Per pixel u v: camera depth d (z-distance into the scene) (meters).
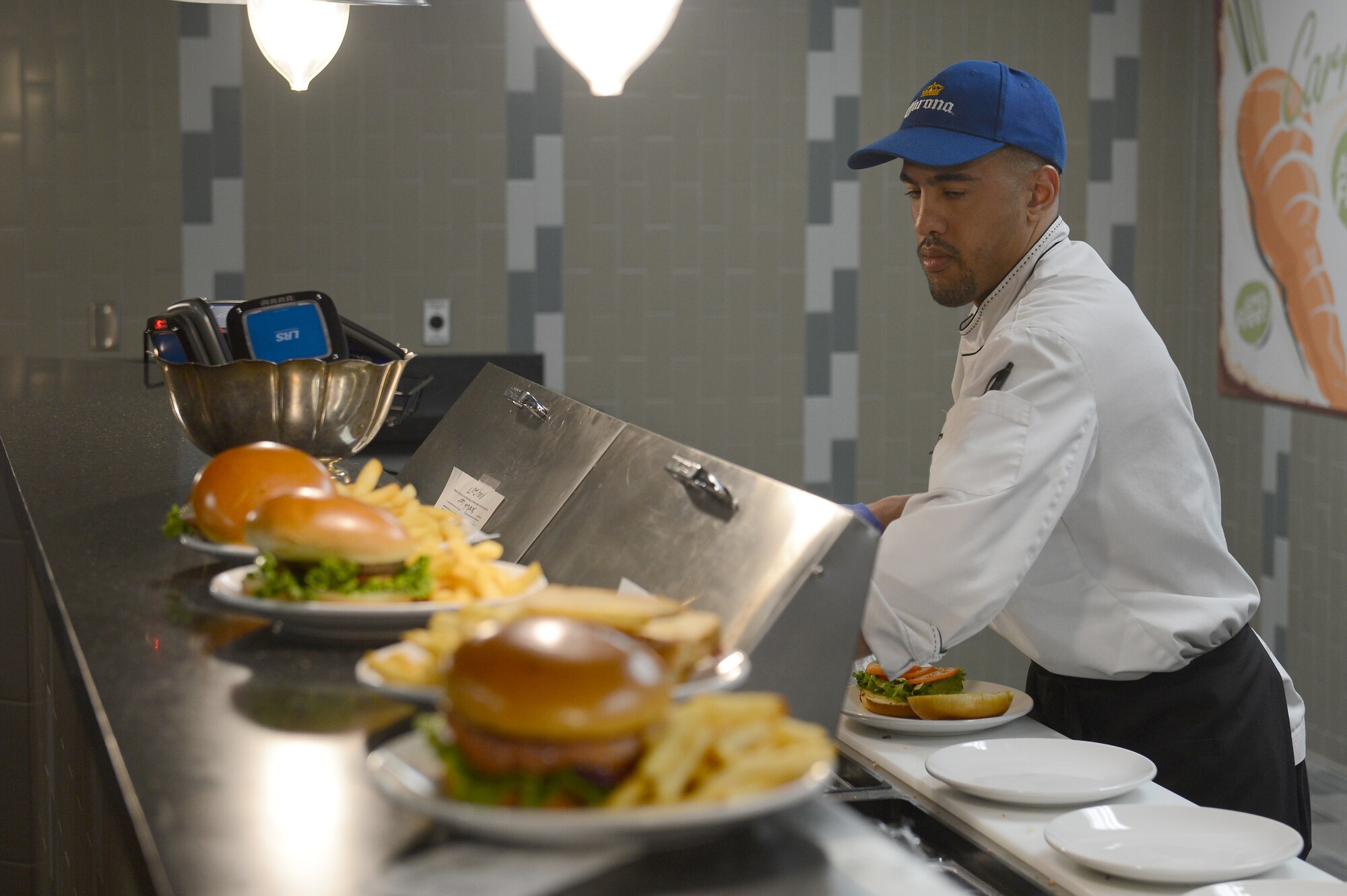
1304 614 3.76
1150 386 1.60
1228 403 4.21
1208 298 4.36
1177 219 4.43
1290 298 3.62
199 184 3.98
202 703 0.79
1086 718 1.70
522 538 1.27
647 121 4.16
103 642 0.92
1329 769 3.64
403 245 4.09
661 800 0.57
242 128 3.98
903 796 1.20
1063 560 1.66
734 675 0.75
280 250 4.04
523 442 1.45
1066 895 1.01
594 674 0.58
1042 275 1.70
